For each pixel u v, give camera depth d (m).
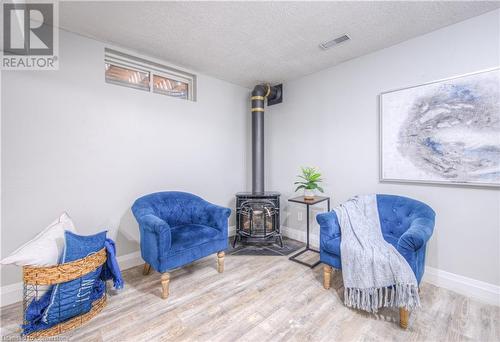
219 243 2.35
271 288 2.09
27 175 1.95
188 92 3.15
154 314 1.73
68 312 1.55
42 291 1.56
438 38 2.10
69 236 1.58
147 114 2.65
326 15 1.90
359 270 1.73
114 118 2.41
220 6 1.79
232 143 3.53
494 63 1.84
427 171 2.17
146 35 2.21
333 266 1.96
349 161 2.77
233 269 2.46
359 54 2.59
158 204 2.44
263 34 2.19
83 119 2.22
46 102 2.03
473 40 1.93
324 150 3.02
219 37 2.24
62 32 2.10
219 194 3.38
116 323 1.63
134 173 2.55
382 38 2.26
